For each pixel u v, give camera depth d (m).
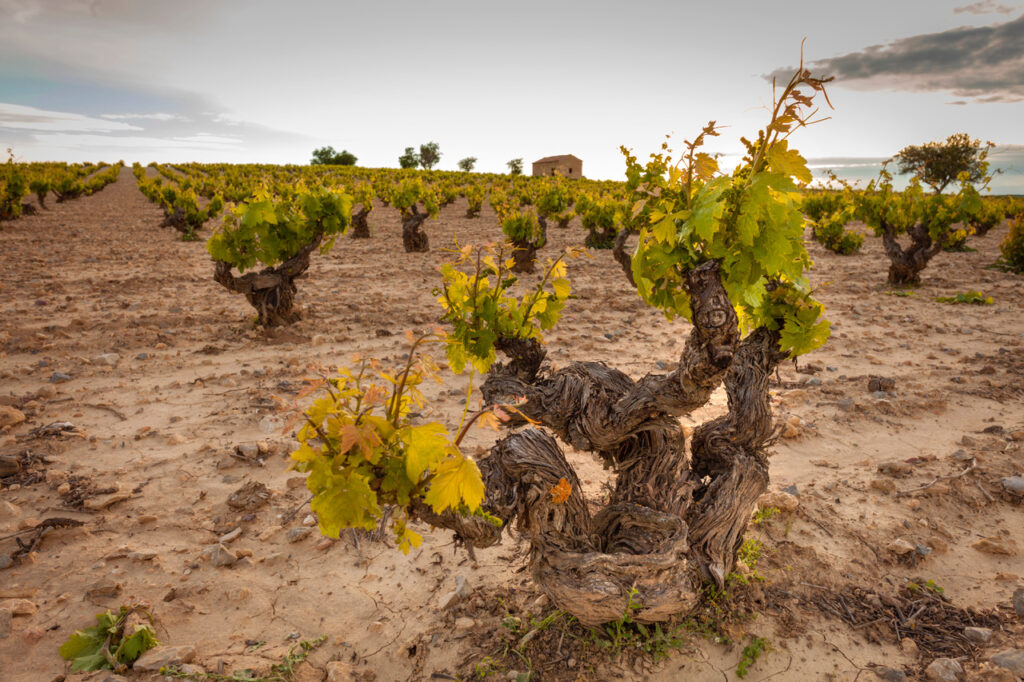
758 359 3.11
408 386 1.86
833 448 4.95
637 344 7.85
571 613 2.63
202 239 18.70
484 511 2.32
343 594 3.21
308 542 3.64
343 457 1.70
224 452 4.73
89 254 14.84
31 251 14.90
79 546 3.54
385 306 9.83
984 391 6.05
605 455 3.07
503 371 3.22
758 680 2.58
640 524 2.78
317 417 1.73
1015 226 13.59
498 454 2.65
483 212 31.69
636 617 2.61
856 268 14.42
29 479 4.26
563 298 3.12
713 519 2.92
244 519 3.85
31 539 3.54
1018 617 2.99
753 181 1.93
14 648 2.76
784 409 5.68
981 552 3.54
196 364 6.82
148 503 4.02
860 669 2.66
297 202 8.08
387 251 16.98
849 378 6.52
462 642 2.83
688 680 2.58
